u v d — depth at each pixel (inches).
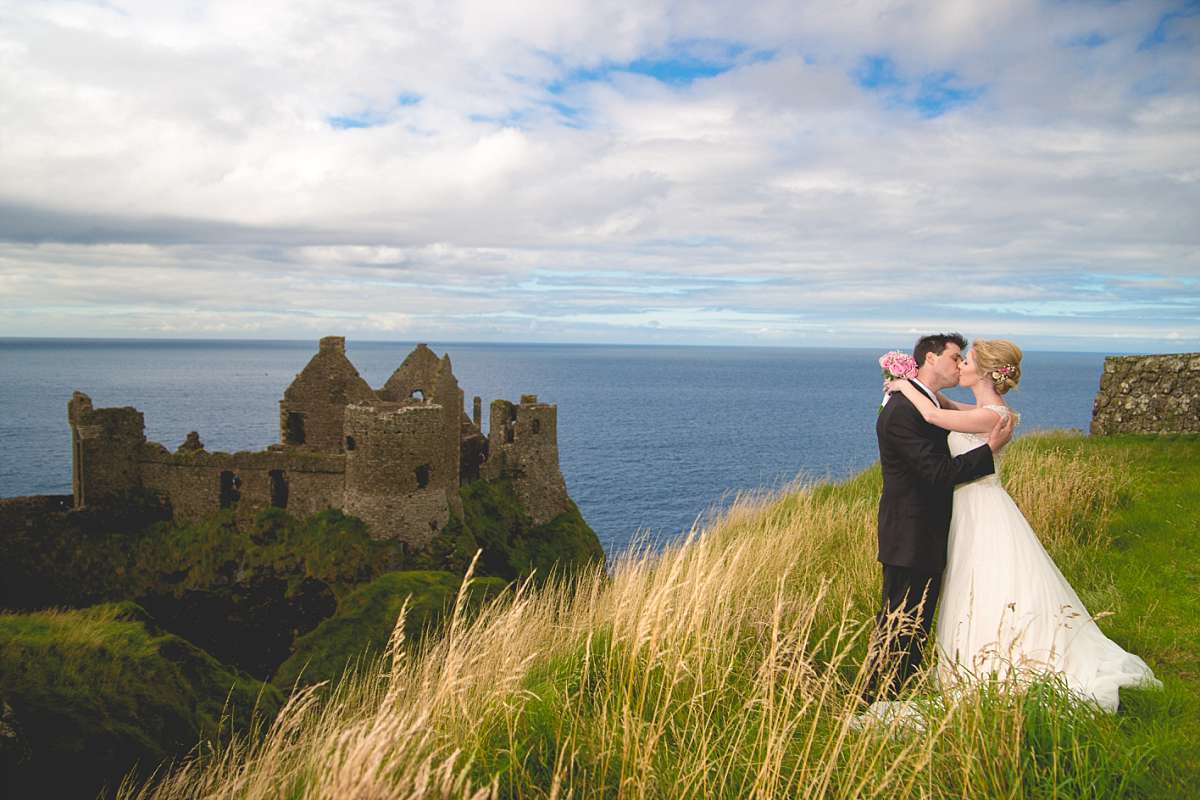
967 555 212.2
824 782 128.6
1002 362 212.2
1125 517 349.7
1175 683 182.5
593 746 151.3
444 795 114.7
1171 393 563.2
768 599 247.3
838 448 4141.2
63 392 7810.0
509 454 1744.6
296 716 181.9
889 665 197.2
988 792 137.5
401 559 1259.2
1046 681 164.9
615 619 195.5
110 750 315.3
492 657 189.9
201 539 1317.7
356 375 1581.0
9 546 1268.5
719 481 3174.2
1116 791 134.9
